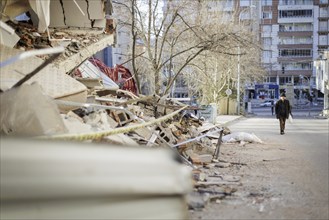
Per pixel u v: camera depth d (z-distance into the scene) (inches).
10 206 53.0
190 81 1590.8
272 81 3668.8
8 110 177.2
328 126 1056.2
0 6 353.4
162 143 359.6
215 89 1459.2
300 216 214.1
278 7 3599.9
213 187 280.1
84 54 436.8
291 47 3614.7
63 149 55.8
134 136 334.0
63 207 53.0
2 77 234.2
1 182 53.1
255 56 1854.1
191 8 837.8
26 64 261.0
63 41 426.9
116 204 54.4
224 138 592.7
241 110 1907.0
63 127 183.9
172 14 812.0
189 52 1044.5
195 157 396.5
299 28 3609.7
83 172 53.3
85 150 56.2
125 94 519.2
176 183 58.1
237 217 209.6
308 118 1555.1
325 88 1990.7
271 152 493.4
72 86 263.6
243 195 260.7
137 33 803.4
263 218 208.7
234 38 800.9
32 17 441.7
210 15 968.3
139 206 55.5
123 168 55.3
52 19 521.0
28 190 52.6
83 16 523.2
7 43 309.4
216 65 1390.3
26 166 53.7
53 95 244.4
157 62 794.2
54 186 52.4
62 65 367.6
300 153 487.8
